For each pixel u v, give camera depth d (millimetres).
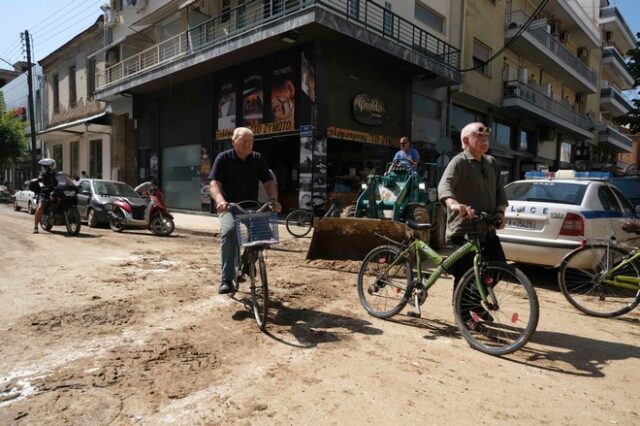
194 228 12320
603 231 6016
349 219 7012
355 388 2975
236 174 4543
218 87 16344
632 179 10086
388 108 15414
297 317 4461
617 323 4684
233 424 2504
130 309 4555
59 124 29656
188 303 4824
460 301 3852
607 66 37469
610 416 2723
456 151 19859
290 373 3178
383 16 13953
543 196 6367
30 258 7328
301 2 11938
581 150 31344
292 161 16484
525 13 22031
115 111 22672
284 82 13922
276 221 4066
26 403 2660
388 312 4453
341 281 5996
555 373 3328
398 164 8805
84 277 5957
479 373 3273
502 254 4070
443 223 9180
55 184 10578
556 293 5906
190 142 17984
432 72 15891
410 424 2551
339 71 13484
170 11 19016
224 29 15867
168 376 3074
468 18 18828
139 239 10094
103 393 2807
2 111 28312
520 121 24156
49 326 4000
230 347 3629
